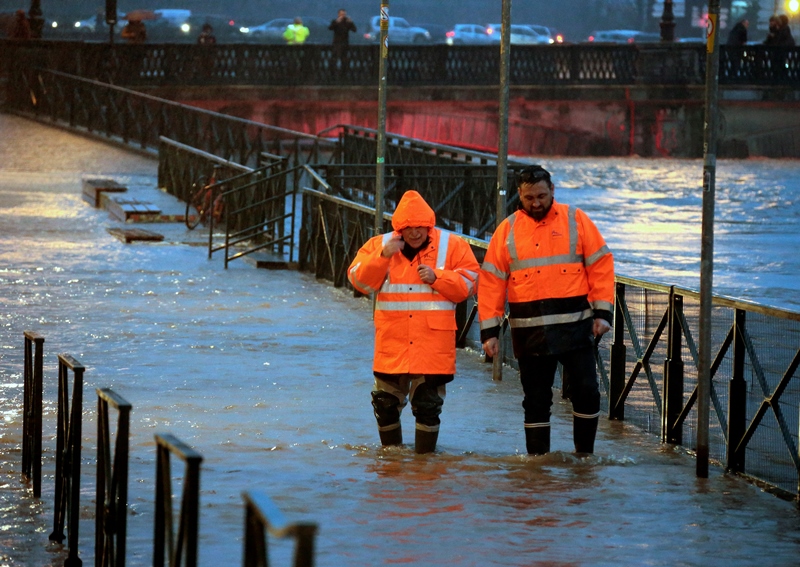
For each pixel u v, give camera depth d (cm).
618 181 9975
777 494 1902
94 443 2188
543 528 1670
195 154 6700
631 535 1650
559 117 13238
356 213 4228
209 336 3397
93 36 19625
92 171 8669
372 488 1881
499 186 2852
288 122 12362
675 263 5391
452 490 1878
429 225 2059
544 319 2069
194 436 2245
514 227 2097
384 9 3372
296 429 2320
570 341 2070
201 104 11944
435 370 2091
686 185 9712
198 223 6256
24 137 9994
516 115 13138
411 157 7200
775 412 1927
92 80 10762
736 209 7925
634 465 2092
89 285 4316
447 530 1650
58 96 10738
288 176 8269
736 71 13488
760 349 1991
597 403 2117
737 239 6350
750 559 1551
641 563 1519
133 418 2394
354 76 12575
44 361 3002
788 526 1720
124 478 1347
